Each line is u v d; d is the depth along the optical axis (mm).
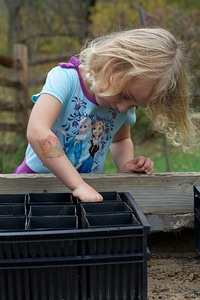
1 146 6586
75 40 13727
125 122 2383
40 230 1378
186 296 1672
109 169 6059
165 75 1839
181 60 1940
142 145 8562
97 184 1979
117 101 1893
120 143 2494
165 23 8375
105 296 1422
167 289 1732
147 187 2010
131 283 1419
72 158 2215
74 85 2082
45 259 1375
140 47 1842
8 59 6820
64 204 1659
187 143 2225
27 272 1392
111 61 1841
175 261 2031
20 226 1503
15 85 7012
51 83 2018
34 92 9023
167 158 5270
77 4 13906
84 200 1650
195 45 7672
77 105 2119
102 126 2229
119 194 1755
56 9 14227
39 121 1873
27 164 2279
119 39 1885
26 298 1406
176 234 2318
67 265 1383
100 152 2287
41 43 14164
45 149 1791
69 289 1411
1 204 1647
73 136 2172
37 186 1968
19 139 6785
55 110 1951
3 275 1390
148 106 1944
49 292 1408
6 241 1354
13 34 14898
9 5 14805
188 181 2033
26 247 1371
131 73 1787
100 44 1978
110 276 1413
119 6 10961
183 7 10617
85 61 2080
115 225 1435
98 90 1897
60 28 14289
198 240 1896
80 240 1382
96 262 1392
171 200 2029
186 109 2047
